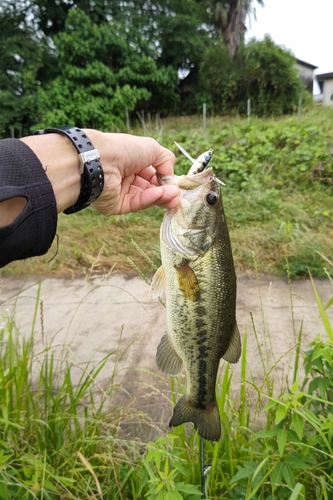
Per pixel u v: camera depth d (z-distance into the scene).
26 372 0.42
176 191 0.32
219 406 0.38
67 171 0.25
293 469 0.36
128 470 0.38
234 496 0.35
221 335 0.33
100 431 0.40
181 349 0.32
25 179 0.21
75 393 0.44
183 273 0.31
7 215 0.21
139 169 0.32
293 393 0.33
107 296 0.85
